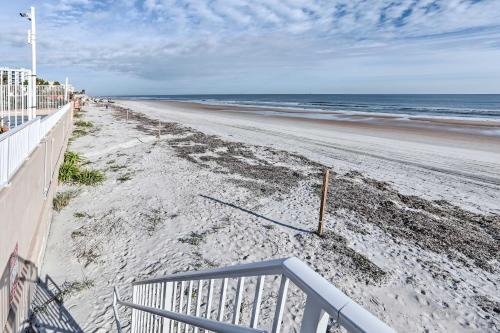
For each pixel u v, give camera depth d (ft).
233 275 6.91
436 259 28.86
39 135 25.32
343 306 3.85
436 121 153.69
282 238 31.09
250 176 52.54
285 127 122.42
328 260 27.40
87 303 20.34
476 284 25.31
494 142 91.56
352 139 94.02
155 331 13.29
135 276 23.59
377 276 25.38
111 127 102.32
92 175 45.62
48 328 17.87
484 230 35.81
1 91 40.06
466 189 50.29
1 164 13.93
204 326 6.98
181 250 27.63
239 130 110.01
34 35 37.06
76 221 31.89
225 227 32.63
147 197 39.91
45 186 27.37
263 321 19.56
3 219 13.35
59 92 71.51
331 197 43.88
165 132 97.14
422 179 54.85
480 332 20.08
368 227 34.91
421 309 21.95
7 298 14.25
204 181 47.91
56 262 24.59
